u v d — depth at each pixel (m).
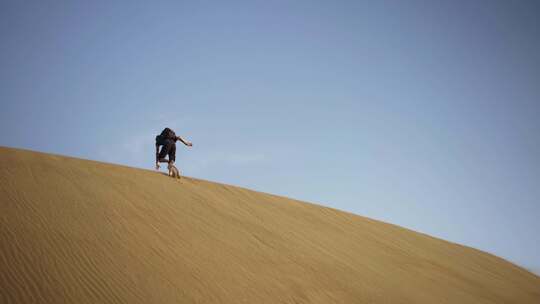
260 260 9.24
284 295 7.95
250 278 8.20
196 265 8.02
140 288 6.64
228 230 10.47
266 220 12.37
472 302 11.25
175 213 10.42
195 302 6.74
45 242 7.11
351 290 9.13
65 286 6.12
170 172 13.91
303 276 9.09
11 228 7.19
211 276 7.77
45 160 11.66
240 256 9.11
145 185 11.83
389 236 15.95
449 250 17.30
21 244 6.80
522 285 15.80
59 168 11.17
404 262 13.10
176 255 8.17
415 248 15.49
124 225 8.76
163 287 6.88
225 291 7.39
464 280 13.41
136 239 8.29
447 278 12.93
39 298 5.68
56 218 8.11
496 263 18.12
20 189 8.95
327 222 14.73
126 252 7.65
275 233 11.41
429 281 11.92
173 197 11.59
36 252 6.73
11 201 8.24
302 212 14.90
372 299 9.01
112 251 7.52
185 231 9.49
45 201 8.73
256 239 10.48
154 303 6.35
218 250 9.05
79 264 6.79
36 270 6.28
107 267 6.96
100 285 6.41
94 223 8.41
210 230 10.07
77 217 8.44
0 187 8.73
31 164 10.88
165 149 13.71
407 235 17.20
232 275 8.09
